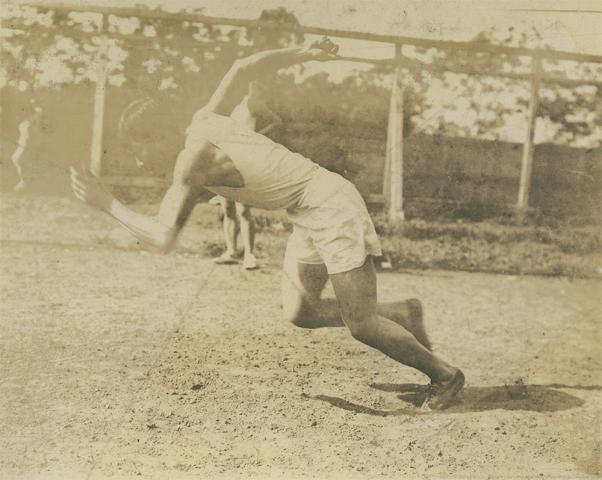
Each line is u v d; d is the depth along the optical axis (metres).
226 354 2.83
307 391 2.71
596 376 2.84
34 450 2.24
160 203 2.93
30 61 3.01
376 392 2.72
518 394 2.73
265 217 3.67
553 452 2.43
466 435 2.50
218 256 3.47
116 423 2.40
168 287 3.22
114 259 3.26
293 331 3.04
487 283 3.28
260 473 2.20
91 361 2.68
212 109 2.72
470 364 2.80
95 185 2.92
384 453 2.35
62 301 3.06
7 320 2.86
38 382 2.59
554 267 3.25
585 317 3.13
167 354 2.79
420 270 3.21
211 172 2.63
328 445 2.42
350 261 2.50
